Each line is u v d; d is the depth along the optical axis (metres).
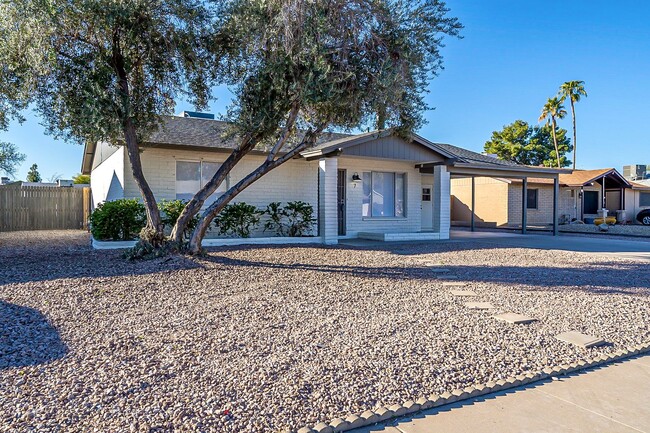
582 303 5.73
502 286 6.75
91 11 6.84
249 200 13.63
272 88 7.84
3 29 7.00
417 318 4.85
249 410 2.77
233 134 8.61
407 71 7.66
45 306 5.05
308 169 14.66
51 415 2.65
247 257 9.25
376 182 15.94
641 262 9.70
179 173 12.64
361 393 3.04
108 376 3.20
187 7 7.69
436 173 15.07
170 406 2.78
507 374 3.45
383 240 13.98
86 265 7.78
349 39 7.47
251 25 7.43
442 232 15.05
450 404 3.02
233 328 4.38
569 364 3.70
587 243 14.23
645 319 5.04
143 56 8.03
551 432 2.69
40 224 18.17
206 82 8.70
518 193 24.22
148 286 6.18
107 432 2.48
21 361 3.47
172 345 3.86
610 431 2.71
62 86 7.68
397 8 7.62
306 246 11.91
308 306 5.29
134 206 11.15
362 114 8.05
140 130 8.97
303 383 3.14
